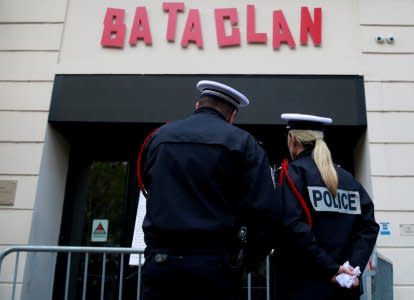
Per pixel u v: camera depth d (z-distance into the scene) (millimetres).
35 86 3965
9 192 3684
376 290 2834
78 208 4199
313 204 1956
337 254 1915
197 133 1763
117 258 4051
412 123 3713
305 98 3793
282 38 4008
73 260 4055
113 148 4344
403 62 3887
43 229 3777
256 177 1675
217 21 4074
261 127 3807
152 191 1710
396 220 3479
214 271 1572
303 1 4141
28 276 3498
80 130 4082
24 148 3801
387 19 4016
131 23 4145
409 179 3572
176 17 4129
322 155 2078
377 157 3633
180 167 1694
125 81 3938
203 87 1997
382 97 3791
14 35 4117
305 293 1859
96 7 4207
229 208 1693
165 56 4016
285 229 1896
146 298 1622
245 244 1686
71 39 4113
